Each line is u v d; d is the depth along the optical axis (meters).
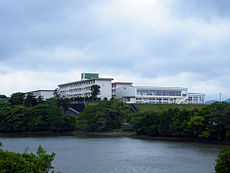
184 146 99.62
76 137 131.00
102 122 149.38
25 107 163.25
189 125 113.12
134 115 145.12
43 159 36.12
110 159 75.69
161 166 67.69
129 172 61.94
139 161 73.12
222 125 107.44
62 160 73.81
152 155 81.88
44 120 157.38
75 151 88.19
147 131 131.00
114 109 149.75
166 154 83.44
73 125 158.12
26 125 156.75
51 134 147.50
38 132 157.00
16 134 147.38
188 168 65.69
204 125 111.50
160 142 111.50
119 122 151.12
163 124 125.62
